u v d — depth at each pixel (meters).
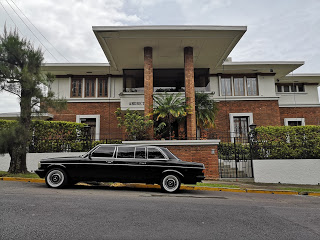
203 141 12.60
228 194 9.36
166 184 8.84
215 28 13.58
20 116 11.59
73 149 13.71
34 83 11.35
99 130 19.44
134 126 13.05
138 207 6.29
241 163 14.31
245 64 19.19
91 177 8.80
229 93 20.38
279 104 21.11
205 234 4.63
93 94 20.19
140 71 18.50
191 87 14.78
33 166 13.28
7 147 11.19
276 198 8.98
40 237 4.19
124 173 8.81
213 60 17.20
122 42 14.56
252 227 5.15
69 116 19.59
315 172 12.68
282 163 12.84
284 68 19.84
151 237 4.37
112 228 4.73
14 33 11.74
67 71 19.59
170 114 14.16
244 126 19.88
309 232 4.96
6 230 4.46
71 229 4.60
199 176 8.77
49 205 6.15
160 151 9.08
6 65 11.31
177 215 5.75
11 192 7.69
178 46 15.12
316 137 12.93
